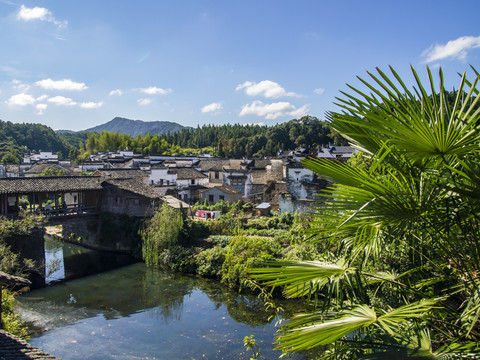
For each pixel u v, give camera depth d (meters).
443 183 4.77
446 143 4.18
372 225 4.77
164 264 26.69
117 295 20.77
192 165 68.19
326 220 5.41
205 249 26.50
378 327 4.79
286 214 30.33
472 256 4.97
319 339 4.18
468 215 4.83
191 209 37.88
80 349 14.45
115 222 31.30
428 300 4.48
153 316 17.73
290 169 33.41
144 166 66.69
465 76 4.11
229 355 13.87
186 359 13.64
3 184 26.09
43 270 23.78
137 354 14.07
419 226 5.07
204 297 20.12
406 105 4.21
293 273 4.82
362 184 4.81
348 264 5.18
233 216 34.38
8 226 21.83
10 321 13.88
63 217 29.06
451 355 4.07
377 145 5.40
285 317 16.55
